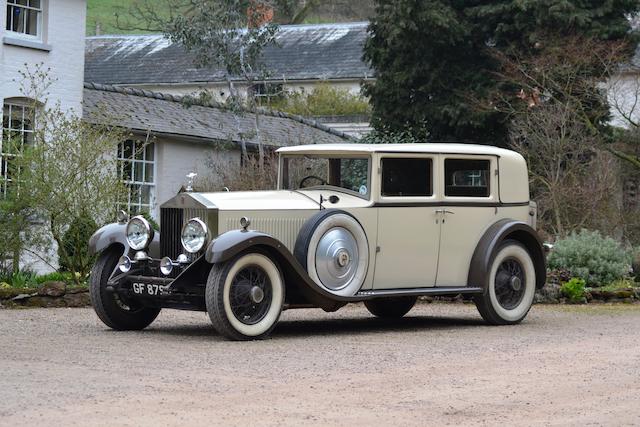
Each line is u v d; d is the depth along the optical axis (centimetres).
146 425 691
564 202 2231
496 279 1356
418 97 2747
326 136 2914
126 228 1227
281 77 3897
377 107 2786
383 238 1266
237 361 984
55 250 1719
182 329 1267
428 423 723
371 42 2806
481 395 831
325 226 1205
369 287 1263
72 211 1600
